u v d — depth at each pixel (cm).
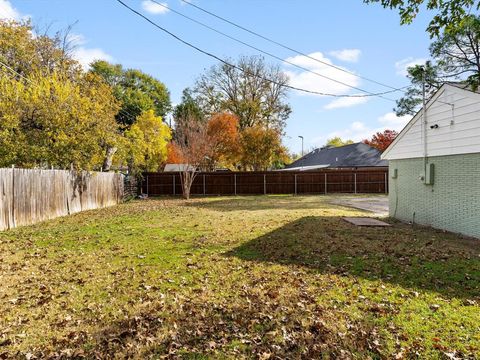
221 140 2909
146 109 3544
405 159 1051
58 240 768
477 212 746
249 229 894
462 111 784
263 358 289
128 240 764
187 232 862
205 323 351
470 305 385
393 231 848
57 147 1302
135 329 338
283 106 3241
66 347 307
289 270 526
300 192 2539
